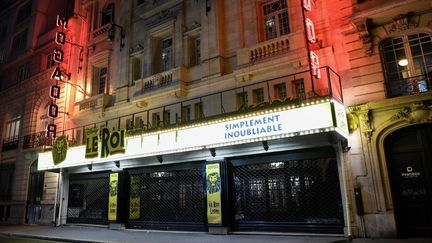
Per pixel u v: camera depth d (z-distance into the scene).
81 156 16.80
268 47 13.76
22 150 22.70
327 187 11.22
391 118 10.49
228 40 15.61
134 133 14.92
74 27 23.06
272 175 12.29
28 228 17.92
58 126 21.47
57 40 21.91
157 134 14.09
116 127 18.52
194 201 13.95
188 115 15.95
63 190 18.94
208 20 16.06
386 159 10.55
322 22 12.94
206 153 13.54
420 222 9.93
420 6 10.59
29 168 22.22
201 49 16.11
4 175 24.42
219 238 11.35
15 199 22.14
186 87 15.83
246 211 12.50
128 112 18.12
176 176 14.74
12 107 25.86
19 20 29.09
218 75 14.95
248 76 13.92
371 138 10.73
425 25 10.66
